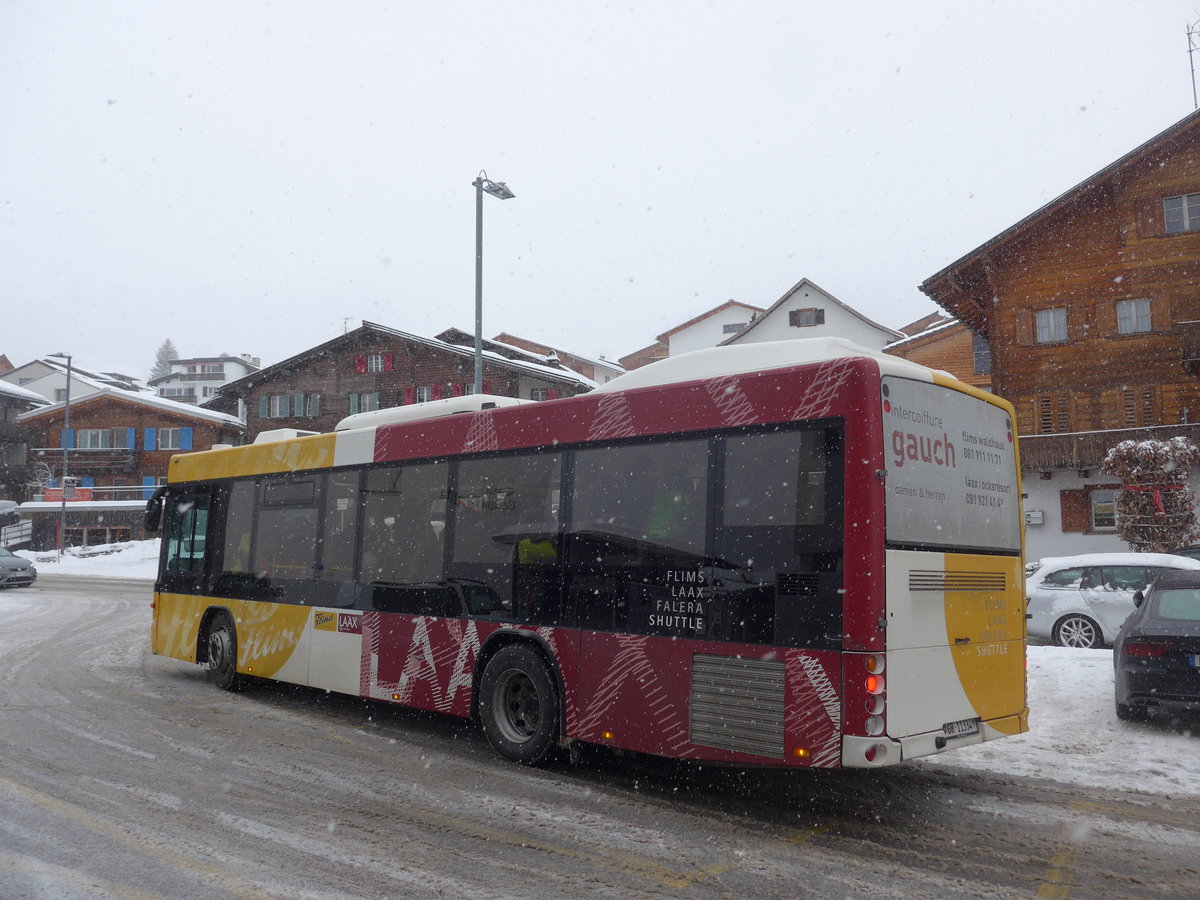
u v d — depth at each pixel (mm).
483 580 7773
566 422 7340
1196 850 5344
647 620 6496
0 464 54688
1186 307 26531
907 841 5504
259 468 10578
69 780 6621
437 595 8172
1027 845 5434
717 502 6195
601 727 6707
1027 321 28172
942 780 6898
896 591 5570
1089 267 27578
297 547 9836
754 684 5812
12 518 48344
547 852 5238
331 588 9297
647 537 6578
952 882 4820
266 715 9328
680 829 5691
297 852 5168
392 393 44875
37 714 9078
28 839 5328
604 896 4582
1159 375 26641
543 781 6848
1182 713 8867
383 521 8852
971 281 29297
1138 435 25656
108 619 19297
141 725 8641
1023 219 27797
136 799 6164
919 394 6023
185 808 5977
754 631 5859
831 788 6695
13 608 21984
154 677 11672
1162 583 9070
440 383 43844
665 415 6641
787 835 5602
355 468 9266
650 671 6418
